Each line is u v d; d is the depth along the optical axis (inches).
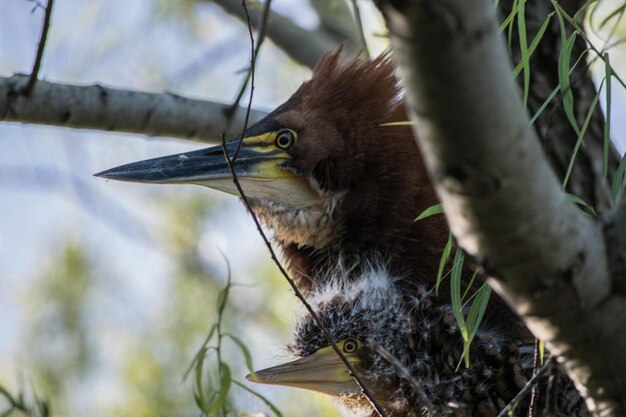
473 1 171.3
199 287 573.9
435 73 174.1
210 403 321.1
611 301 205.6
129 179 388.8
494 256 195.3
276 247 403.5
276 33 511.8
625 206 206.1
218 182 385.1
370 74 382.3
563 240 195.5
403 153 372.2
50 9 376.2
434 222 364.5
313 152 376.8
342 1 534.0
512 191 186.2
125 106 410.3
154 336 558.6
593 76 438.0
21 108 390.0
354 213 372.5
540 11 398.0
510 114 180.5
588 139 390.3
